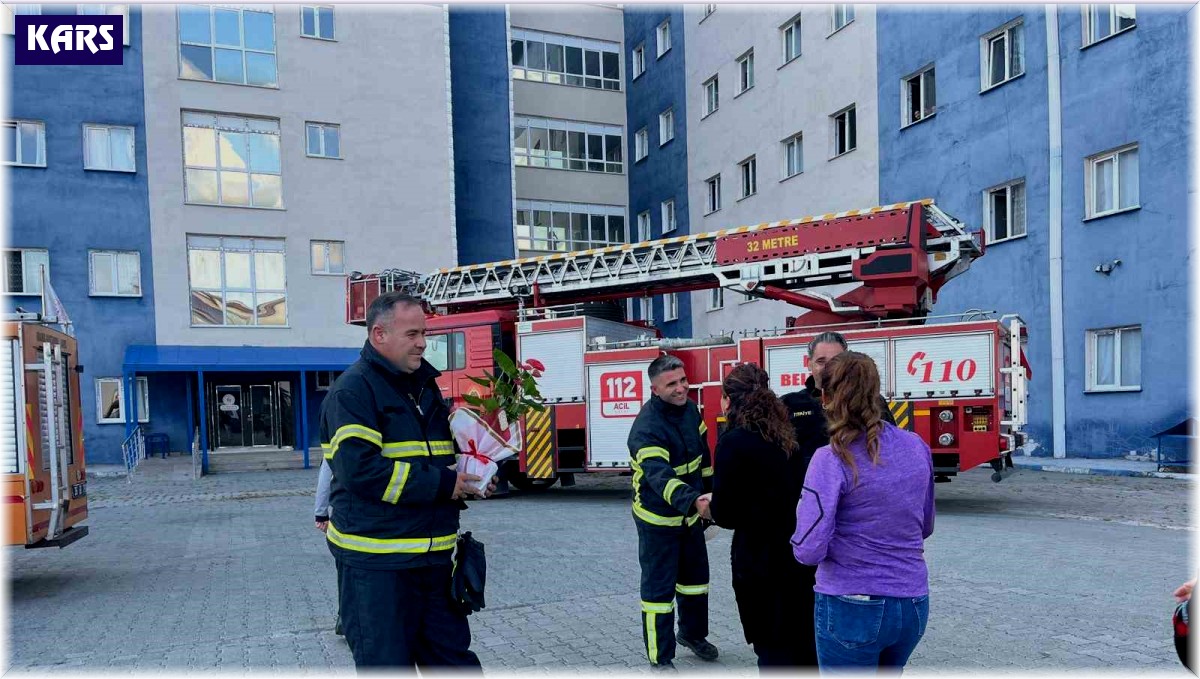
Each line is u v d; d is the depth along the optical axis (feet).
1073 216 51.06
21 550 28.63
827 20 69.10
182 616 18.88
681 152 89.51
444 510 10.51
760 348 35.19
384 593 10.09
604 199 98.37
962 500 36.04
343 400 9.98
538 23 96.02
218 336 70.79
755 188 78.48
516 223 89.30
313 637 16.89
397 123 77.10
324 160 74.59
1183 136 45.39
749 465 10.85
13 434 21.61
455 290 47.52
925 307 35.88
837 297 35.68
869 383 9.14
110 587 22.39
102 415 67.41
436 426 10.75
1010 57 55.16
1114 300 48.91
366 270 75.36
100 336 67.62
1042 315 52.85
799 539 9.02
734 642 16.02
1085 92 50.26
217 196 71.51
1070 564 22.07
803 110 71.72
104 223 68.03
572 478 42.96
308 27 74.90
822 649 9.30
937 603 18.13
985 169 56.29
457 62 85.30
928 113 60.90
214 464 63.26
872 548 8.98
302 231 73.61
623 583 21.20
